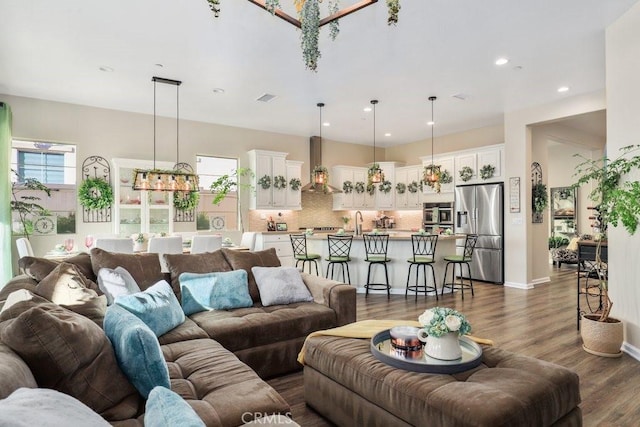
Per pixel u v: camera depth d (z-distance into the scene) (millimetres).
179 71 4496
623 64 3256
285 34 3582
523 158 6020
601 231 3652
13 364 1139
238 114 6434
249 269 3443
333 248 6023
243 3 3051
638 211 2924
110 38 3648
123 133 6129
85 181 5719
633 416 2229
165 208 6285
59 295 2033
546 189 6473
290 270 3459
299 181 7715
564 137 6988
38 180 5695
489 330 3828
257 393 1624
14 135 5301
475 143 7535
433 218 7648
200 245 4996
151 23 3369
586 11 3191
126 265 2936
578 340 3537
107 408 1411
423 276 5641
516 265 6145
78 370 1353
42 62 4207
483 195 6633
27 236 5402
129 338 1477
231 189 7328
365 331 2426
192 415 888
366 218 9258
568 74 4582
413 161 8859
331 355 2162
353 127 7414
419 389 1677
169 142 6559
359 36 3625
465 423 1462
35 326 1278
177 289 3098
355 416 1985
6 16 3234
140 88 5090
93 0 3006
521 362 1896
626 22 3209
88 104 5793
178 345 2225
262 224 7605
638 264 3084
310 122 7000
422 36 3623
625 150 3236
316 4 2271
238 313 2926
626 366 2941
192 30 3500
